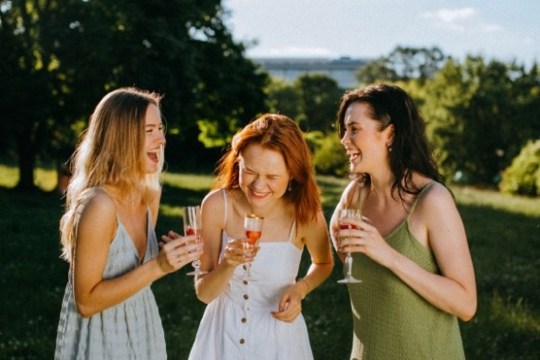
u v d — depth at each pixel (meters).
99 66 22.20
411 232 2.91
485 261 10.90
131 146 2.99
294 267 3.56
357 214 2.92
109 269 3.03
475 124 37.88
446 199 2.87
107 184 3.00
